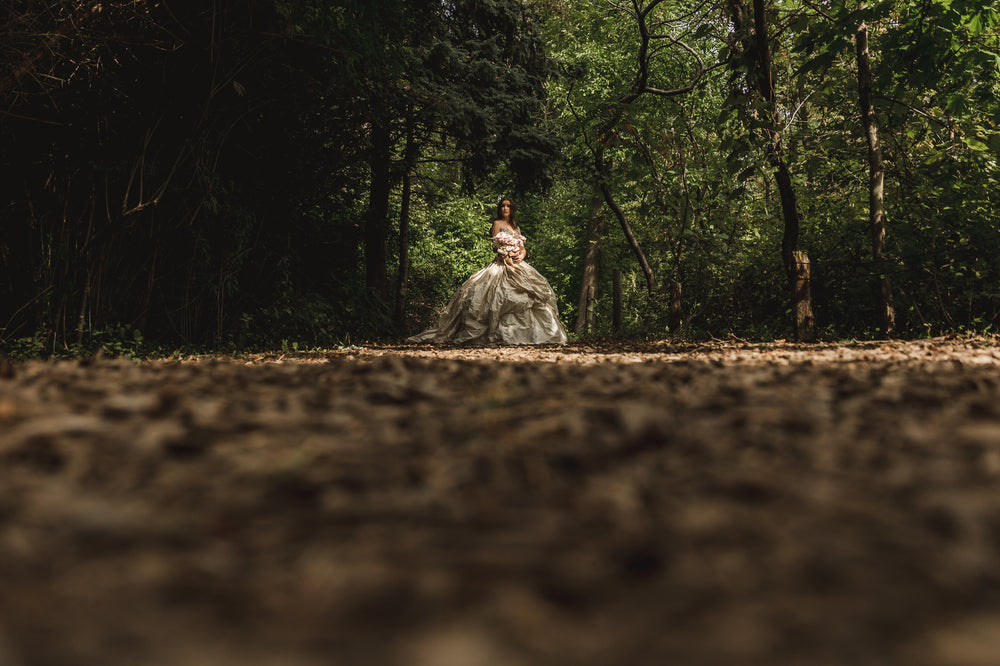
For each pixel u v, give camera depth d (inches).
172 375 150.2
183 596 38.8
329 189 522.3
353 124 493.7
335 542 48.2
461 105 624.7
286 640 32.9
